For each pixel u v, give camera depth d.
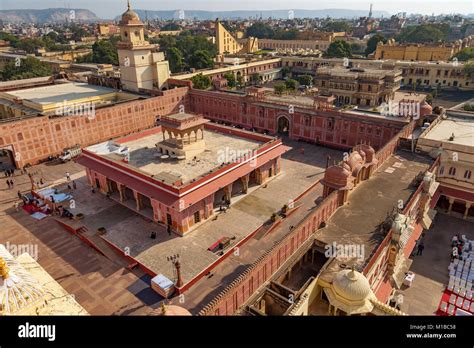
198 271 31.27
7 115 70.50
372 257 25.16
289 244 26.62
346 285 21.62
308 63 117.94
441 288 31.64
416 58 120.44
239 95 68.94
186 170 39.84
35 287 19.66
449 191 42.00
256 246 35.19
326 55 128.50
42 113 57.34
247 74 110.62
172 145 43.75
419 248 35.88
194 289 29.94
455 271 33.31
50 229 38.50
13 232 37.97
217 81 93.81
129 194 43.84
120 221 38.88
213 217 39.22
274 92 76.19
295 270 28.38
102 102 66.75
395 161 41.16
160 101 69.06
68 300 19.80
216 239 35.62
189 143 43.22
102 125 60.72
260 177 45.88
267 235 36.81
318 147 60.47
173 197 34.53
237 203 42.31
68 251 34.97
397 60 114.81
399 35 179.00
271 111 64.75
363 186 35.53
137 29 68.94
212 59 113.31
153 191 36.12
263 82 114.06
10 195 45.31
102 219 39.31
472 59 103.19
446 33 180.38
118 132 63.44
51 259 33.81
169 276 30.70
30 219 40.28
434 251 36.50
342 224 29.75
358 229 28.98
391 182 36.19
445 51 114.75
